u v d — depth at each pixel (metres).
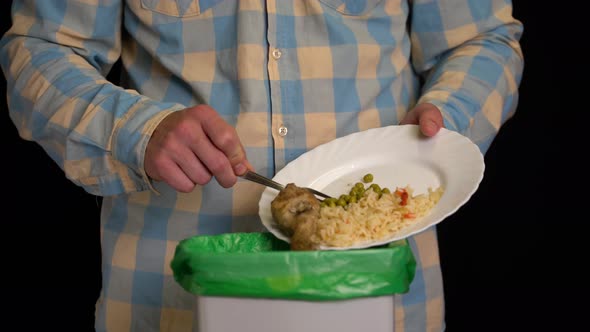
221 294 0.95
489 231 3.23
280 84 1.40
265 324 0.95
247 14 1.38
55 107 1.32
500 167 3.24
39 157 3.03
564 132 3.19
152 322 1.45
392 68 1.48
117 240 1.47
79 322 3.06
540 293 3.17
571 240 3.20
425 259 1.53
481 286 3.21
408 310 1.51
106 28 1.45
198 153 1.17
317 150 1.32
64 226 3.06
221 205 1.42
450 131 1.26
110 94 1.29
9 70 1.45
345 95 1.43
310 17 1.40
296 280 0.94
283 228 1.11
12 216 3.05
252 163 1.41
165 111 1.23
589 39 3.12
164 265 1.44
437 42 1.56
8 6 2.94
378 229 1.08
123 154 1.23
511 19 1.60
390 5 1.48
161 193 1.43
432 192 1.17
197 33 1.41
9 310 3.02
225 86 1.41
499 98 1.49
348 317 0.95
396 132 1.30
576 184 3.19
